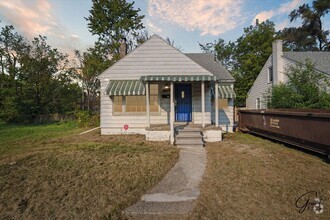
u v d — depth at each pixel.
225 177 6.29
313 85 16.06
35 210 4.47
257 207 4.51
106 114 14.84
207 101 14.73
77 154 9.16
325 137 7.68
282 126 10.53
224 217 4.13
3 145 11.61
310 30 41.97
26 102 26.92
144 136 13.80
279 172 6.71
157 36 14.49
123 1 31.22
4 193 5.32
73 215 4.24
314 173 6.64
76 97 35.94
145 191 5.41
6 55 29.58
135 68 14.58
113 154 9.09
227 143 11.54
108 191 5.39
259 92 27.11
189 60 14.30
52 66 30.27
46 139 13.54
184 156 8.84
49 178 6.36
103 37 31.89
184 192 5.31
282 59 21.30
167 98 14.70
